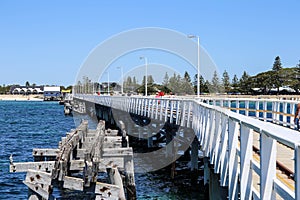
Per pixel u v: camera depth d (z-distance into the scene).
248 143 6.61
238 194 7.91
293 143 4.27
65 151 9.17
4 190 18.16
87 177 8.33
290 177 7.91
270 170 5.34
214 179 11.63
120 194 9.44
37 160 11.54
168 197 16.28
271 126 5.60
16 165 9.66
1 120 65.31
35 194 9.02
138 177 19.78
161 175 20.16
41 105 133.75
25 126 54.00
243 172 6.79
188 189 17.44
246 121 6.43
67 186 8.42
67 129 49.31
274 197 5.33
